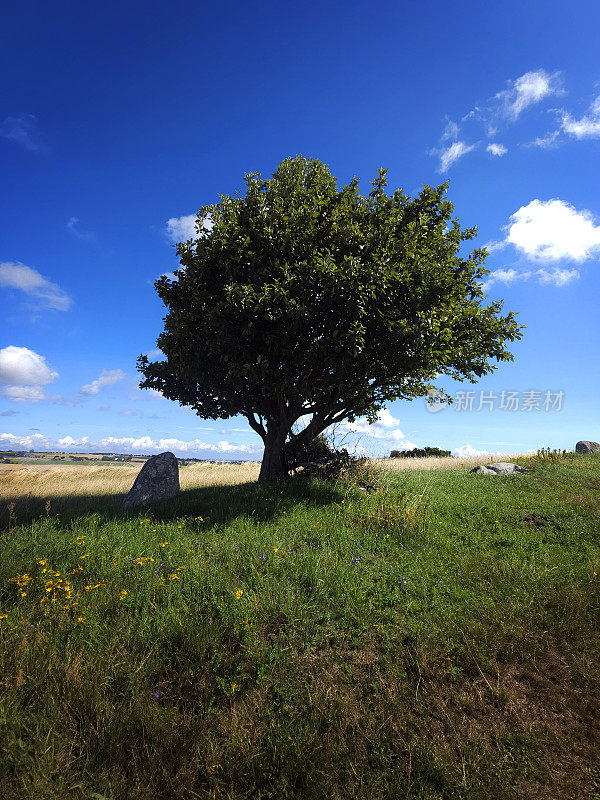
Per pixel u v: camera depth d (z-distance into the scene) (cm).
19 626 421
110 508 1140
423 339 1041
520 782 285
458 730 324
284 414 1330
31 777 277
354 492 1062
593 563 606
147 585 521
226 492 1194
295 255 1117
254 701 346
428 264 1105
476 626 444
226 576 548
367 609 479
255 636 415
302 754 295
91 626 428
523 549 699
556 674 387
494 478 1405
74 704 334
